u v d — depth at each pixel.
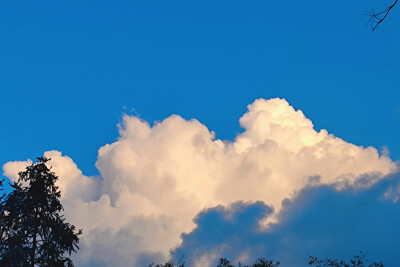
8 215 27.80
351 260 33.44
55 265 27.56
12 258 26.09
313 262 34.19
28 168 28.83
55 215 28.70
